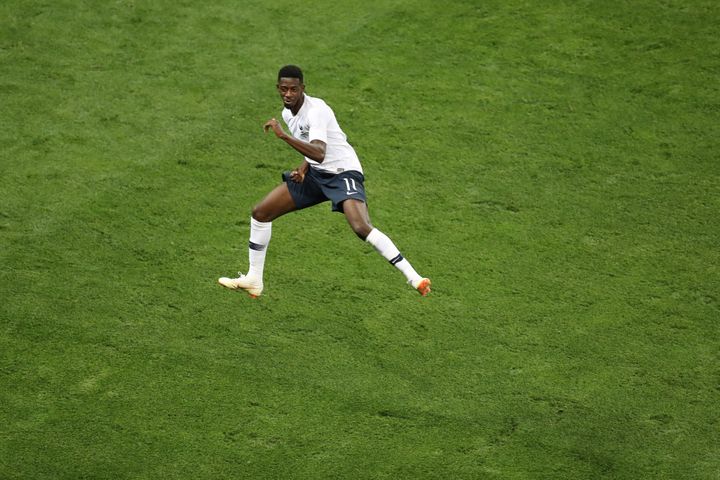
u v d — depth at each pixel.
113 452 32.84
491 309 38.53
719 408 34.72
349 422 34.09
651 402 34.97
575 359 36.56
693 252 41.09
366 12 54.00
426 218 42.69
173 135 46.56
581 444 33.50
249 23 53.25
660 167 45.28
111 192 43.38
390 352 36.72
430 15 53.75
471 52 51.47
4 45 51.50
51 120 47.16
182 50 51.50
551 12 53.91
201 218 42.34
